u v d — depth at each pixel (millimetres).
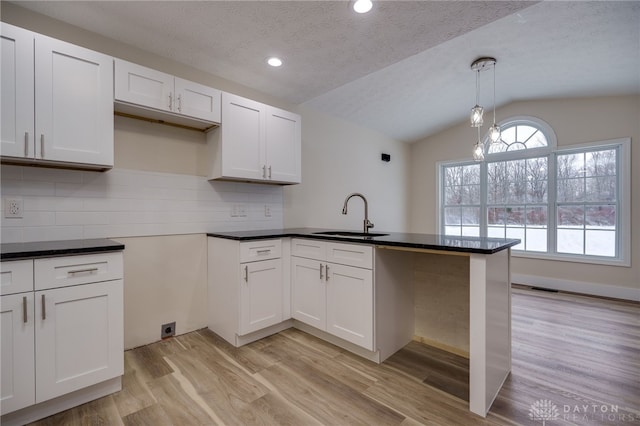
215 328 2525
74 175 1988
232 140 2479
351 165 4277
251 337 2377
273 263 2463
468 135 4918
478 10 1820
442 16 1877
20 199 1792
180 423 1452
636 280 3533
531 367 1982
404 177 5383
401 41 2180
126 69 1929
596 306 3299
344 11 1839
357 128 4398
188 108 2225
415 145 5520
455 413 1531
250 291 2305
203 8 1818
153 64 2334
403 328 2279
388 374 1897
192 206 2562
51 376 1458
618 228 3707
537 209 4297
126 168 2217
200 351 2207
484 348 1507
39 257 1426
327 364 2021
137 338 2266
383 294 2061
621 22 2344
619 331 2586
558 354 2166
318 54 2354
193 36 2107
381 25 1985
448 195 5238
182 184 2504
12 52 1530
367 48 2262
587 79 3367
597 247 3852
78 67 1734
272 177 2744
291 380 1824
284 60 2451
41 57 1612
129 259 2232
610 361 2059
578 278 3896
